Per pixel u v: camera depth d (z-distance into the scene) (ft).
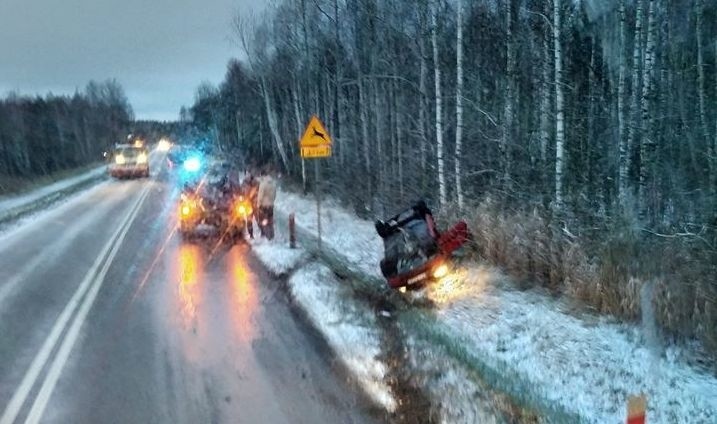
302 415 21.68
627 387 23.04
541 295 34.17
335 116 123.85
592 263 33.09
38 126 253.85
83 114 327.88
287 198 99.14
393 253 37.93
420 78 81.30
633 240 33.27
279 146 134.51
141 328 31.42
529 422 21.03
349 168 97.76
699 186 59.16
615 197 56.75
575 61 79.10
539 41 69.77
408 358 27.04
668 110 70.44
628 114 63.98
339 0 102.78
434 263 36.88
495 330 29.91
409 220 39.19
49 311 34.58
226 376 25.12
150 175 160.25
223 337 30.01
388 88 94.63
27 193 118.21
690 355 25.29
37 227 70.44
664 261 29.99
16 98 280.51
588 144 66.95
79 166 235.40
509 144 57.82
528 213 43.06
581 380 23.99
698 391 22.36
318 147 50.26
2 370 25.67
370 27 91.20
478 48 82.53
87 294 38.37
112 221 73.92
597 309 30.71
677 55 77.00
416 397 23.16
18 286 40.70
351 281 40.81
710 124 72.28
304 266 45.37
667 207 54.49
